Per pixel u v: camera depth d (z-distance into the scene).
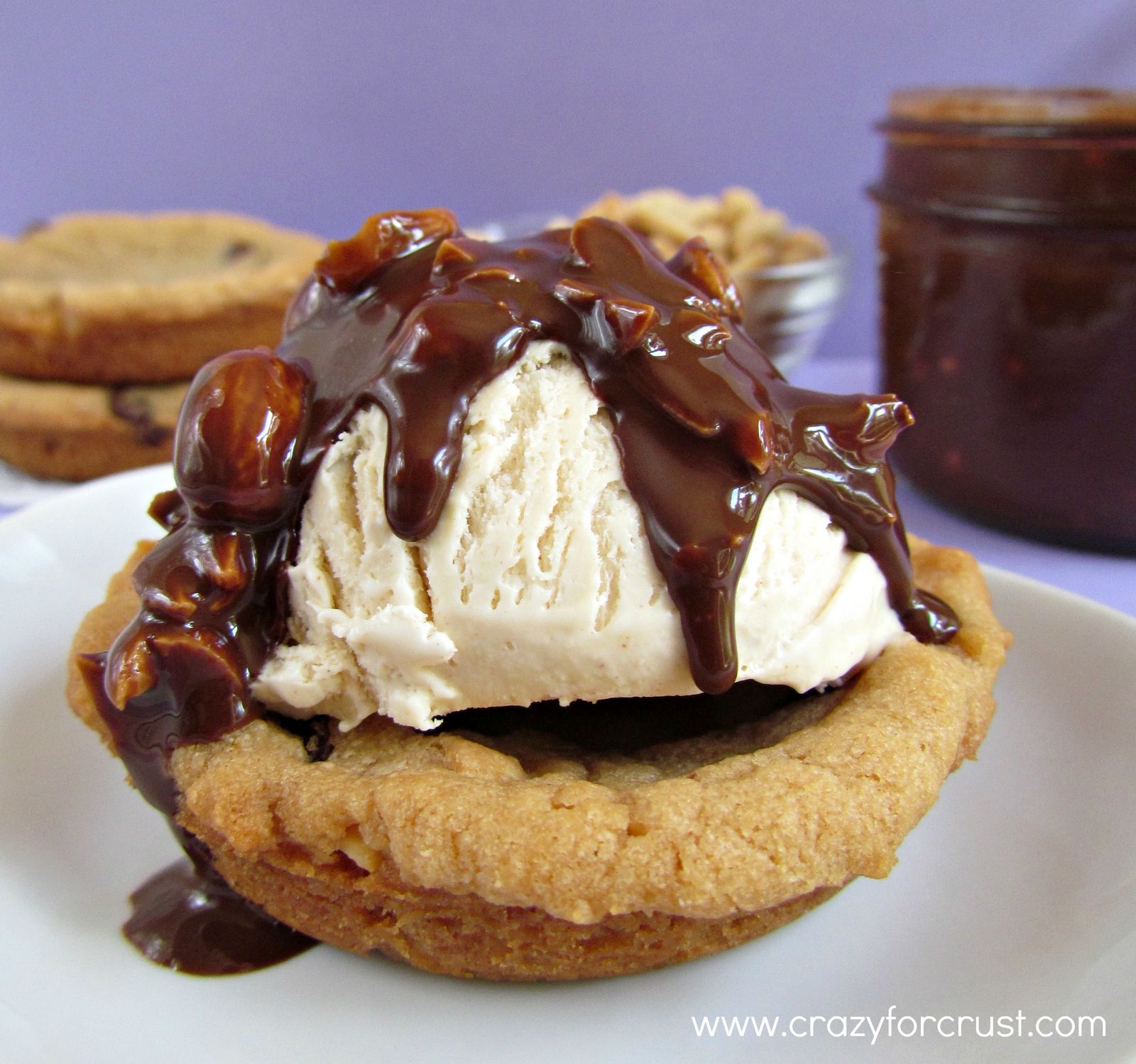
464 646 0.15
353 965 0.16
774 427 0.15
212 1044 0.15
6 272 0.31
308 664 0.15
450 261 0.16
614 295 0.15
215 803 0.15
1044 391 0.23
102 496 0.22
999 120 0.22
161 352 0.28
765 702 0.16
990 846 0.17
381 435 0.15
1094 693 0.18
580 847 0.14
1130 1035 0.14
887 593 0.17
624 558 0.15
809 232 0.31
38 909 0.16
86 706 0.16
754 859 0.14
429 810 0.14
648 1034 0.15
